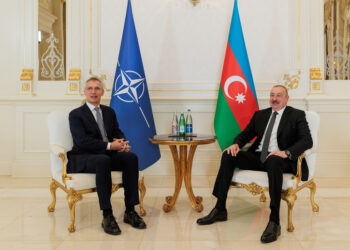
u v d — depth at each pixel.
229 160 2.71
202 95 4.55
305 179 2.64
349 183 4.05
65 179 2.51
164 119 4.55
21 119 4.49
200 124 4.57
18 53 4.62
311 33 4.48
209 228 2.54
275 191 2.39
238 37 4.04
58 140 2.78
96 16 4.56
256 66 4.54
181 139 2.87
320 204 3.17
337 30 4.55
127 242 2.26
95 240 2.30
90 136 2.76
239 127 3.94
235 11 4.08
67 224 2.64
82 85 4.56
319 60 4.47
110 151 2.79
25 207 3.10
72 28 4.54
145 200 3.35
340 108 4.39
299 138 2.69
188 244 2.23
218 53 4.55
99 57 4.58
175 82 4.55
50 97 4.40
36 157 4.52
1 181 4.22
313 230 2.49
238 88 3.97
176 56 4.56
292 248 2.16
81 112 2.78
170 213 2.92
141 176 2.85
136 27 4.56
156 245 2.21
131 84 3.94
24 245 2.21
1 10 4.61
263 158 2.78
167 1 4.55
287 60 4.53
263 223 2.65
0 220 2.73
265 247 2.17
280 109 2.86
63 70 4.62
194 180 4.24
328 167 4.44
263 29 4.52
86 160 2.58
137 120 3.91
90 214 2.90
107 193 2.49
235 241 2.28
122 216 2.84
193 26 4.55
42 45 4.61
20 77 4.50
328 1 4.52
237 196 3.50
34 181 4.22
